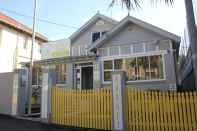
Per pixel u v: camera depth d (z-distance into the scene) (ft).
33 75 60.95
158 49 46.85
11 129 29.01
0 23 67.00
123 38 50.93
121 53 50.60
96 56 52.95
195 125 23.02
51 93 32.89
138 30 49.67
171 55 45.44
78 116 29.94
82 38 67.46
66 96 31.40
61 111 31.45
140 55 48.44
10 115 38.93
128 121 25.95
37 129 28.99
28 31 76.95
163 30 46.03
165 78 45.11
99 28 65.72
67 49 61.67
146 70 47.24
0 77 41.60
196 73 21.80
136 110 25.81
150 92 25.49
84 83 59.88
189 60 49.49
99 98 28.71
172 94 24.45
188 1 22.48
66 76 61.21
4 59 66.80
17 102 39.09
